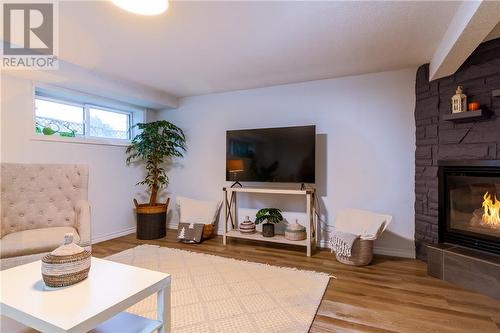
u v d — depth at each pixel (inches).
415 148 115.0
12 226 91.8
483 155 91.0
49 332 39.3
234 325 65.7
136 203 150.5
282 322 67.0
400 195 117.6
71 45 94.2
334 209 129.0
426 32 83.4
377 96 121.5
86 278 52.7
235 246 132.2
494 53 89.1
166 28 82.0
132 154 159.3
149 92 147.1
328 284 89.3
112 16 75.2
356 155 125.1
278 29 82.3
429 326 65.6
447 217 99.8
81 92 129.9
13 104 107.9
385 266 105.0
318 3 68.8
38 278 53.3
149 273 55.4
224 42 91.3
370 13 73.3
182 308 73.5
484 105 90.9
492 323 66.9
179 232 139.9
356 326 65.7
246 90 148.9
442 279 92.3
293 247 130.5
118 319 53.6
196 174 162.7
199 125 161.8
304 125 135.1
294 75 125.5
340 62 109.3
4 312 43.9
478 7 58.2
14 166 94.4
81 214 94.2
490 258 83.5
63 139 125.2
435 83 105.0
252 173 136.9
